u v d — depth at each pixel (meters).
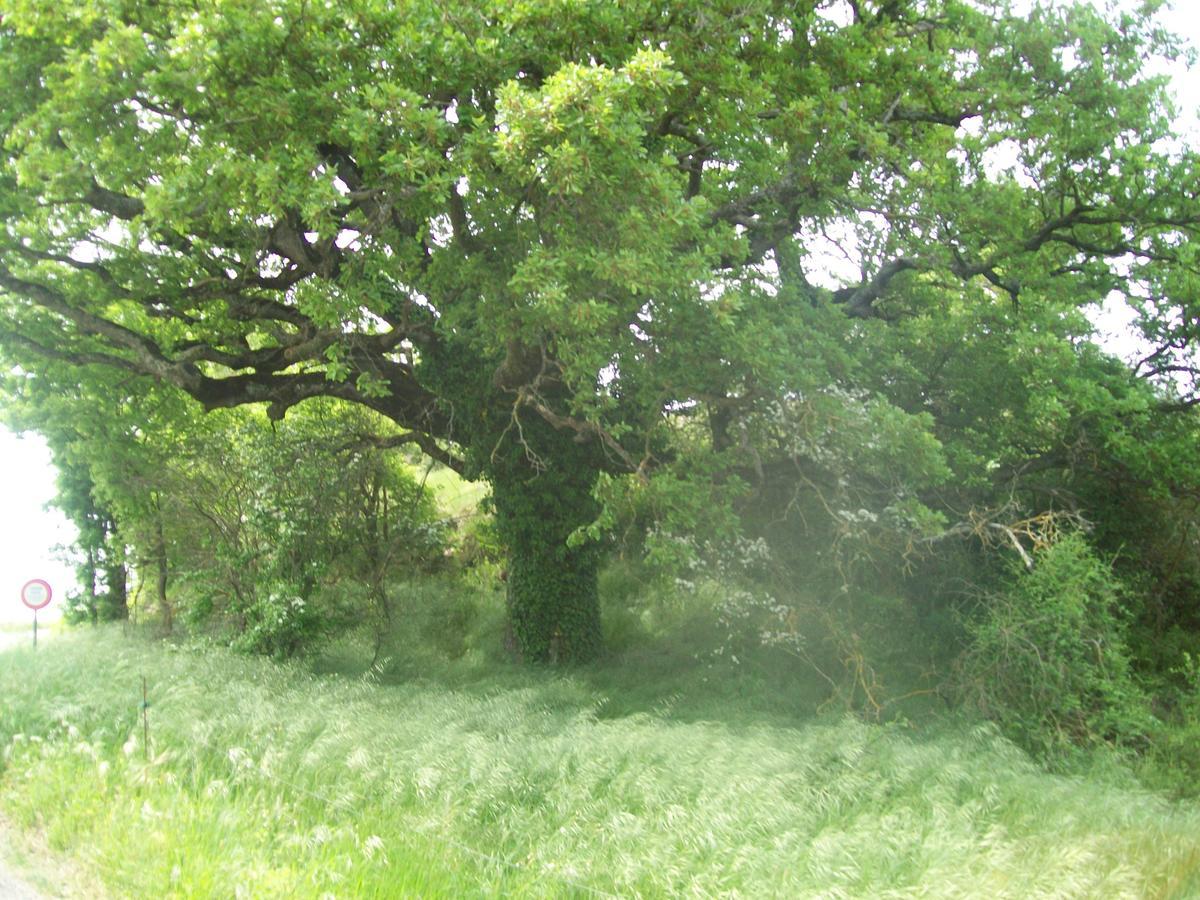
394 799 9.00
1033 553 14.06
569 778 9.30
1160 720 13.78
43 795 8.98
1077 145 16.80
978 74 17.09
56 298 16.72
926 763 10.07
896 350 16.92
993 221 16.62
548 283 11.28
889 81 16.91
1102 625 13.36
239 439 20.75
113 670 13.95
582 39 12.61
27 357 19.03
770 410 13.75
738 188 16.98
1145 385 17.19
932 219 16.42
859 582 15.61
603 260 11.41
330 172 12.13
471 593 23.98
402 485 22.83
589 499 18.09
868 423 13.27
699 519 13.88
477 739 10.06
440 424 19.06
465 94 12.54
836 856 7.33
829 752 10.29
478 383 17.16
